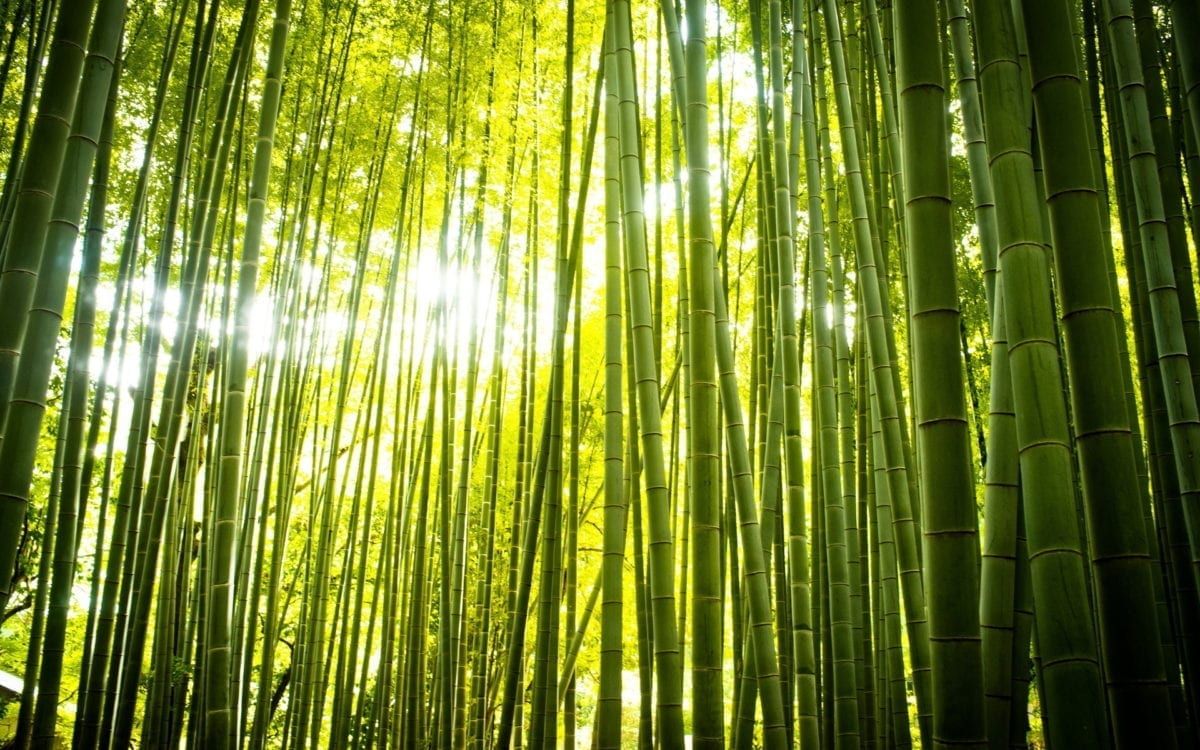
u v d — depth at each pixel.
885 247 4.28
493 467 6.48
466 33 6.34
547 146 6.93
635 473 4.64
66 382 4.88
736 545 4.72
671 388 6.30
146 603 4.46
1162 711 1.51
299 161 7.25
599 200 8.34
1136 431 3.32
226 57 6.73
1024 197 1.75
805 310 5.38
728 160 6.12
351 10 6.54
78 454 3.94
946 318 1.80
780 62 3.88
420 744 6.11
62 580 3.78
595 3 6.77
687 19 2.94
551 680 4.23
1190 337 2.78
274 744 10.41
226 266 6.07
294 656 6.96
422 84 6.79
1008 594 2.09
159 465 4.78
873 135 4.49
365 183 7.45
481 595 7.41
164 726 5.37
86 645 5.12
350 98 6.85
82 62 2.38
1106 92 3.58
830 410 3.69
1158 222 2.48
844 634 3.47
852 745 3.34
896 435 3.46
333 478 6.28
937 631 1.74
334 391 9.15
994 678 2.05
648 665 4.32
